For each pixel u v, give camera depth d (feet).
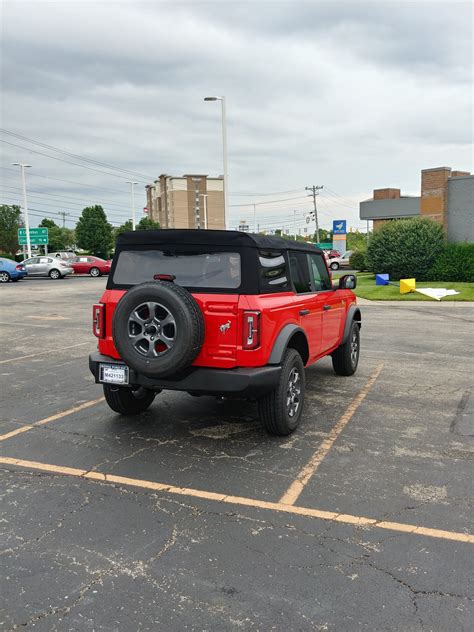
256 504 12.45
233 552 10.46
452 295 64.23
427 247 78.95
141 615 8.64
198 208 438.81
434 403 20.89
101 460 15.06
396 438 16.88
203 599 9.04
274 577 9.65
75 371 26.76
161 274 15.81
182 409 20.02
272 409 16.25
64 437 16.94
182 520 11.71
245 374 14.80
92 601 8.98
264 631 8.28
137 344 15.01
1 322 46.01
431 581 9.53
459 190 83.71
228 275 15.28
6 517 11.83
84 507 12.30
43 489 13.24
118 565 10.02
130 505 12.40
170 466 14.64
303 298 18.61
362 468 14.51
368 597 9.09
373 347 33.47
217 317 15.10
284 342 15.98
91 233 277.03
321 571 9.83
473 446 16.19
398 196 151.33
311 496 12.85
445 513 12.03
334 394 22.21
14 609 8.77
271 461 14.98
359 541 10.87
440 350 32.45
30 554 10.37
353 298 25.98
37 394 22.26
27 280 113.60
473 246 77.36
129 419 18.80
